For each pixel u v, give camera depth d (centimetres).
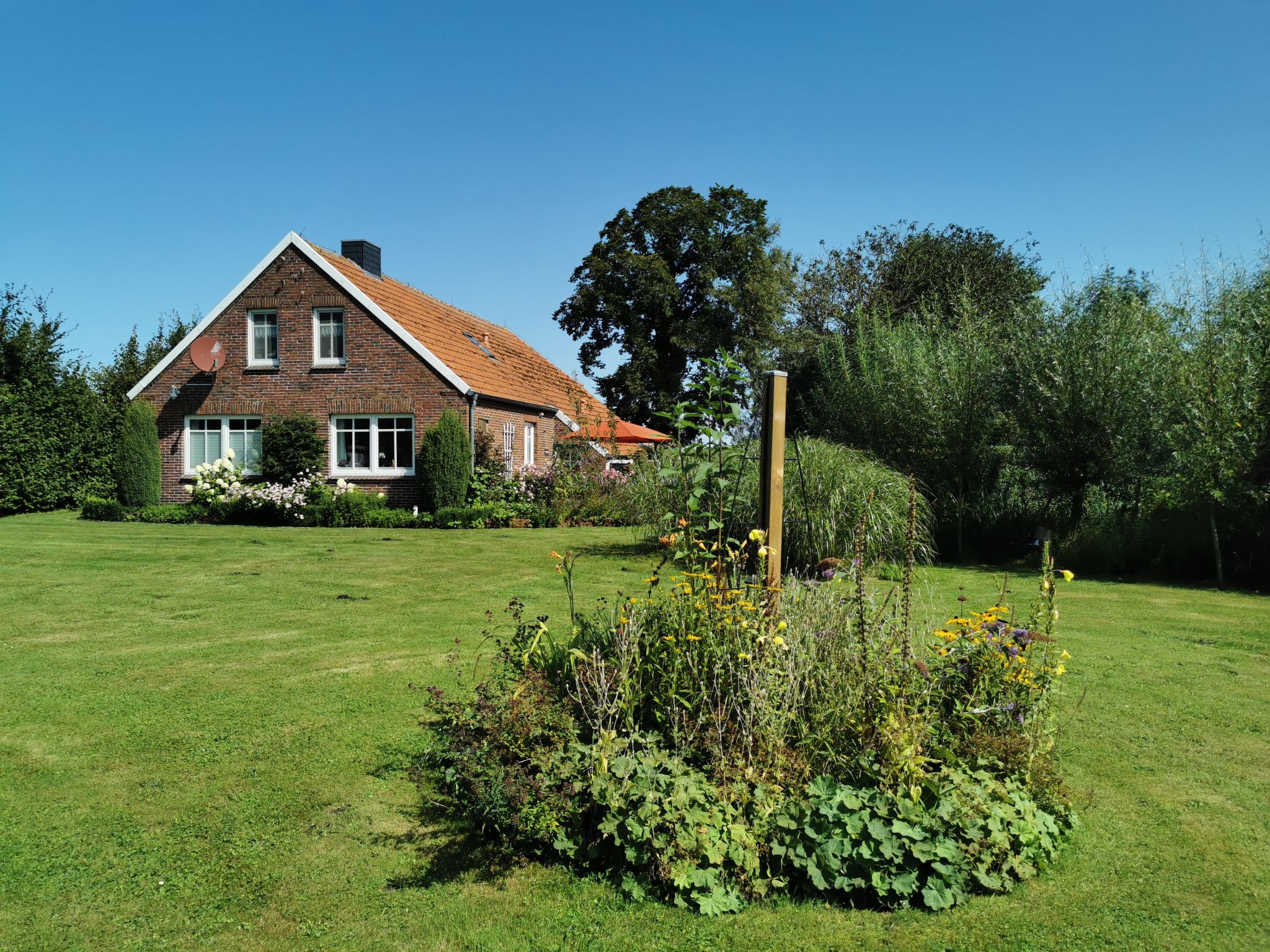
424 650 679
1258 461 1155
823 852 321
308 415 2070
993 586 1071
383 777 434
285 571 1114
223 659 649
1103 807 398
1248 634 789
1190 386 1214
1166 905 316
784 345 3033
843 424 1725
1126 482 1354
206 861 354
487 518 1873
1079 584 1148
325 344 2088
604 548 1399
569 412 2691
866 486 1138
